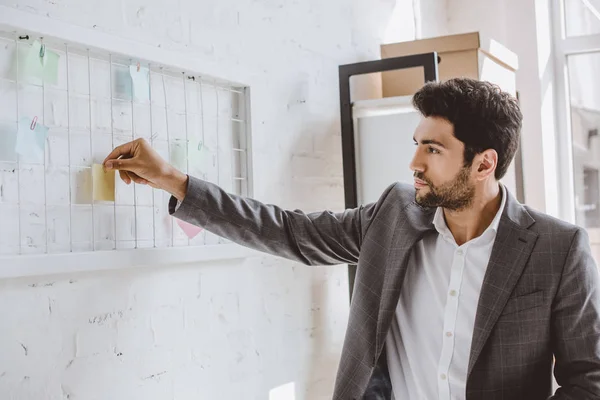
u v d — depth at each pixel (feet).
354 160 7.14
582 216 10.32
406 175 6.98
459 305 4.46
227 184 5.71
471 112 4.29
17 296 3.95
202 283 5.41
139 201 4.83
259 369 6.07
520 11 9.97
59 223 4.23
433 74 6.71
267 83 6.31
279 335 6.38
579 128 10.34
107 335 4.53
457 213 4.48
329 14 7.40
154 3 5.03
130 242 4.74
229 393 5.68
